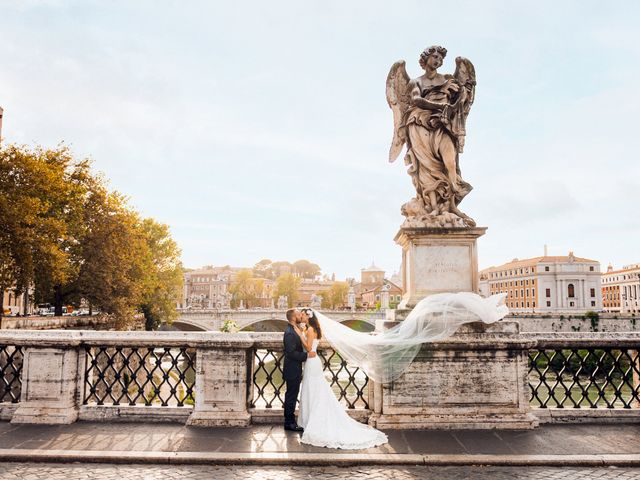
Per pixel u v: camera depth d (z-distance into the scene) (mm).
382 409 8094
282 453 6770
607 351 8719
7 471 6258
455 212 9070
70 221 38438
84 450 6824
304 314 8188
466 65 9461
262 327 109375
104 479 6012
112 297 41562
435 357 8117
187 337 8305
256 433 7711
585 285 111250
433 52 9320
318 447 7047
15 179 31859
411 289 8789
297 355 7801
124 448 6930
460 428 7930
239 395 8148
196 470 6371
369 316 80500
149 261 51812
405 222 8953
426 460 6590
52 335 8273
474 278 8789
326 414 7391
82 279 40031
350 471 6363
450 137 9188
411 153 9344
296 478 6105
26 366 8281
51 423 8078
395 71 9547
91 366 8656
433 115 9148
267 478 6098
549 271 112438
